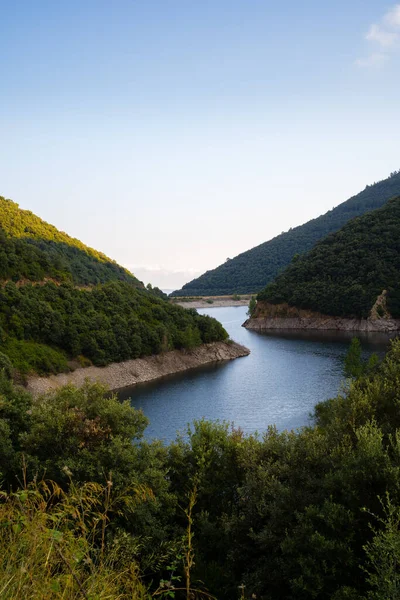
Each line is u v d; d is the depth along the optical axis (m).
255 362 84.19
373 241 148.00
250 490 15.57
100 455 17.47
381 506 11.69
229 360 87.81
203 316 98.44
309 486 14.16
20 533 5.25
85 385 23.09
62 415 19.12
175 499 17.14
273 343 108.94
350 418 16.94
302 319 141.75
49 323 64.94
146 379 70.12
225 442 20.02
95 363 67.38
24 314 63.53
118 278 134.62
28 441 18.70
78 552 5.59
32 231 122.62
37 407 21.78
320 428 25.20
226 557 15.14
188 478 18.95
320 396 56.78
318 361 81.31
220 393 60.28
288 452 16.91
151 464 17.89
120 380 66.81
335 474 12.99
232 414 50.16
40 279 76.44
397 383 17.92
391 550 9.14
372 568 10.98
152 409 52.72
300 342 108.94
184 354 83.25
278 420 47.47
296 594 11.91
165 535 15.30
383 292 130.62
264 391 60.62
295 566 11.88
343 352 90.12
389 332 121.81
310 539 11.61
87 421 19.30
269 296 154.38
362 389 21.28
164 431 44.12
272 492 14.41
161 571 14.16
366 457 12.41
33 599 4.59
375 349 88.62
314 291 141.88
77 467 16.58
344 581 11.22
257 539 13.70
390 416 17.11
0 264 70.06
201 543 16.11
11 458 19.12
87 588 5.36
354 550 11.51
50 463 17.69
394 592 8.29
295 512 12.54
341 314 133.50
